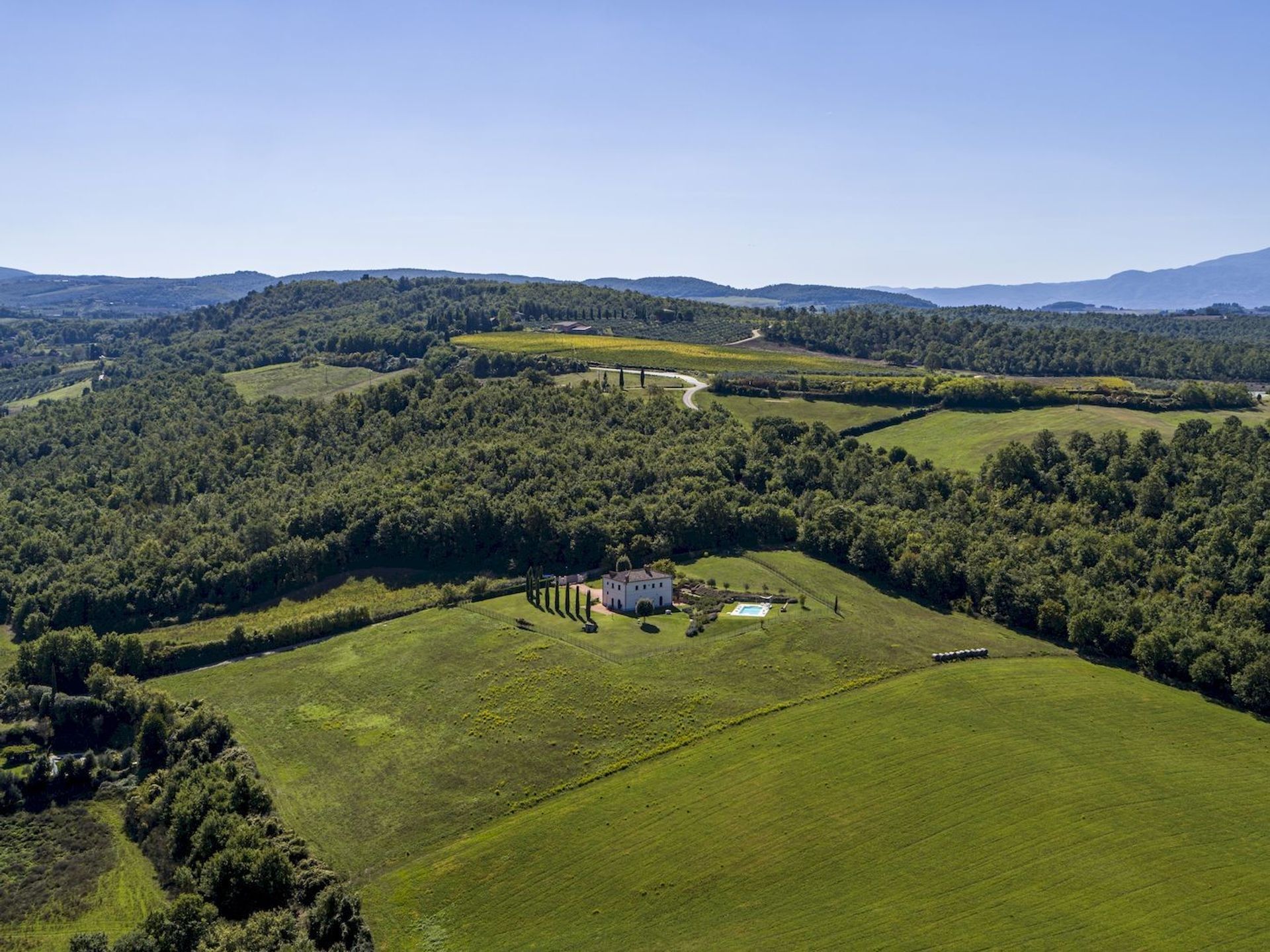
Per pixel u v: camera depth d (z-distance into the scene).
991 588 136.00
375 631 134.00
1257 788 93.50
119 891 88.56
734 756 97.00
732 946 73.31
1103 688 113.38
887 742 99.00
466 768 98.31
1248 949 71.81
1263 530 133.88
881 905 76.88
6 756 112.62
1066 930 73.69
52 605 144.00
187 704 115.81
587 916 77.38
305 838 88.38
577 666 116.69
